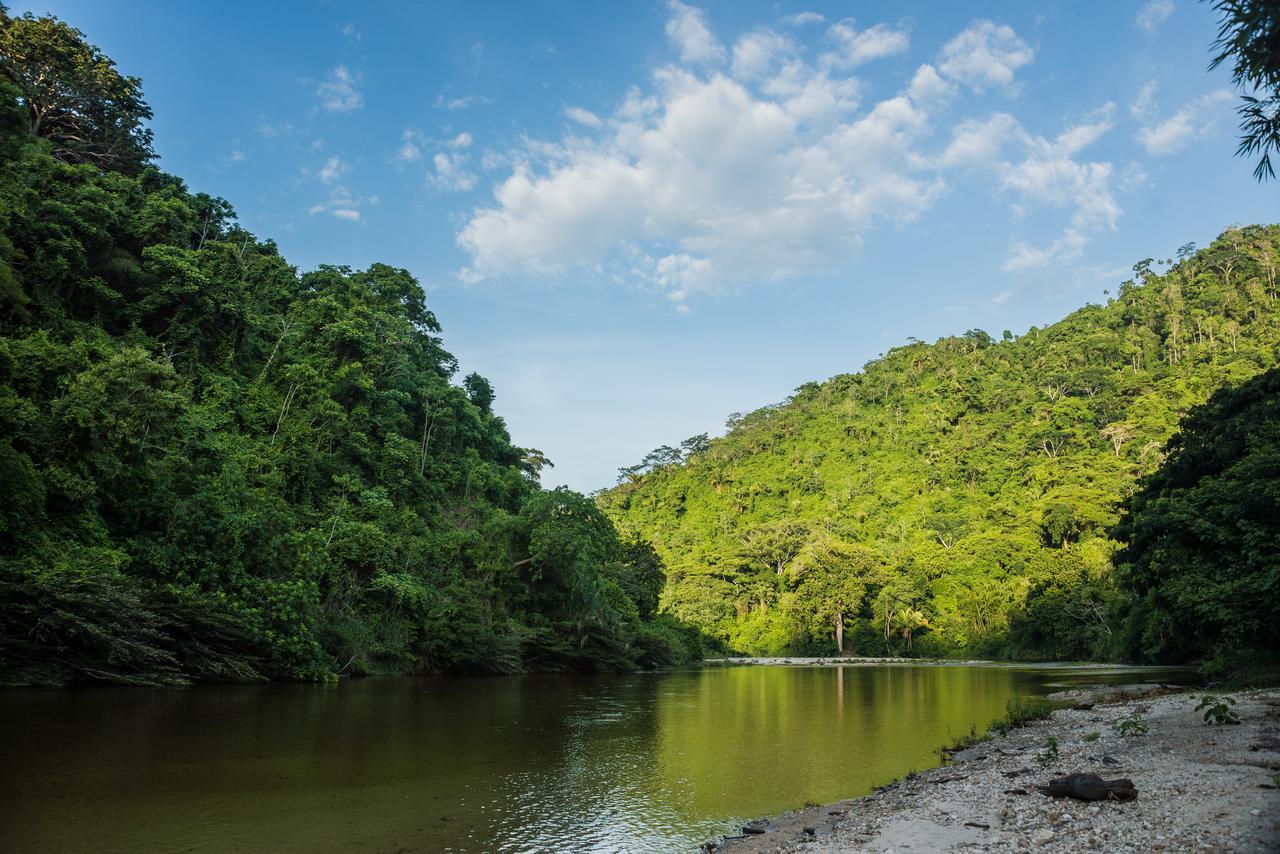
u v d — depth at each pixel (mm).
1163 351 157125
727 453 184375
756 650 114562
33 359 31750
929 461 152750
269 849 10844
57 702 24000
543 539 53531
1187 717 17844
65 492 28766
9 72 43906
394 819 12656
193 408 42031
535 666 55312
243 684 33031
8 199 39188
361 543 43156
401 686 37031
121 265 46188
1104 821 8969
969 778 13391
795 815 12719
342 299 69938
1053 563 88312
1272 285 160500
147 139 65438
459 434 69125
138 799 13266
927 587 107562
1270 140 11727
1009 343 195125
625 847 11234
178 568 31828
